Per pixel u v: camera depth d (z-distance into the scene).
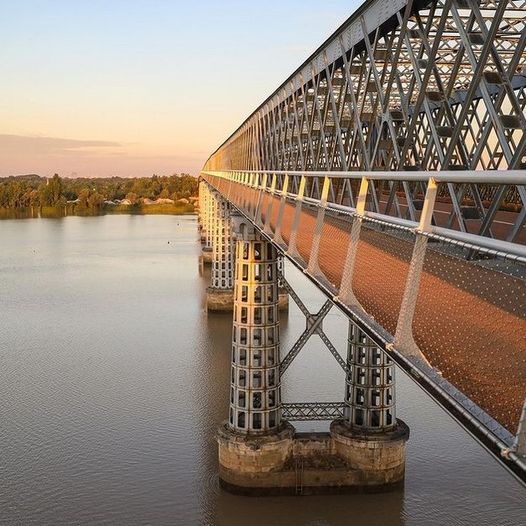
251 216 21.89
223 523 23.45
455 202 9.52
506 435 4.35
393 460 25.16
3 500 24.80
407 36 13.03
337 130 18.95
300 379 37.66
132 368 40.59
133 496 25.08
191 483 26.06
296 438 25.69
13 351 44.66
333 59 19.34
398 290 8.62
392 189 12.55
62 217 190.12
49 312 56.84
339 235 14.28
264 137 33.31
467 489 25.34
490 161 19.44
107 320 53.88
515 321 6.04
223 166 69.69
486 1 12.27
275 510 24.28
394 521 23.42
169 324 52.62
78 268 83.12
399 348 6.14
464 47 11.05
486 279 7.02
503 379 5.17
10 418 32.38
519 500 24.58
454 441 29.22
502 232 14.69
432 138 12.51
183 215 199.38
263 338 25.98
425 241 5.83
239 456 25.19
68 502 24.66
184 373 39.56
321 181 24.08
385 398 25.53
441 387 5.22
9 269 82.44
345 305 8.22
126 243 113.69
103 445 29.27
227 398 35.19
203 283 71.81
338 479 25.16
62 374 39.41
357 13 16.31
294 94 25.03
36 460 27.91
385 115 14.45
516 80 20.66
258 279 26.17
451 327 6.61
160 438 30.05
